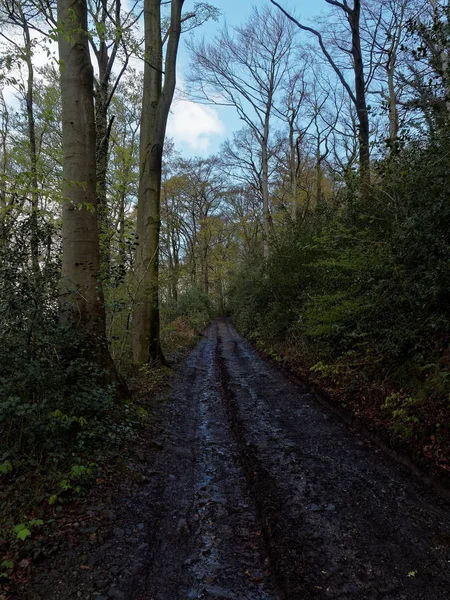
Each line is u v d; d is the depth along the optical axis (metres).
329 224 8.53
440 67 5.27
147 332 9.22
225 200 35.56
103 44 10.34
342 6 9.77
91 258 4.72
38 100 9.26
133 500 3.32
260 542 2.82
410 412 4.15
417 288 4.61
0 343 3.44
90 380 4.13
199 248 38.84
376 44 11.53
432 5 8.73
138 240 8.94
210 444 5.02
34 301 3.69
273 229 19.69
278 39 17.92
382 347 5.38
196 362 12.13
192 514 3.23
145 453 4.32
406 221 4.75
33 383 3.46
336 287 7.71
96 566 2.44
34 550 2.49
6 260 3.76
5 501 2.87
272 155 21.91
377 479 3.60
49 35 4.17
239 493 3.64
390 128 8.10
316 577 2.33
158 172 8.97
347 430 4.99
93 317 4.68
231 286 34.34
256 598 2.24
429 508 3.05
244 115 19.12
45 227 4.41
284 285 11.27
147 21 8.81
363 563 2.45
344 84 10.23
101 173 8.51
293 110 19.30
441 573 2.32
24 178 5.84
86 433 3.77
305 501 3.28
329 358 7.36
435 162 4.36
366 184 6.77
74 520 2.86
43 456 3.41
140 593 2.26
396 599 2.13
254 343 15.48
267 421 5.67
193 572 2.48
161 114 8.84
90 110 4.84
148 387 7.38
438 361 4.27
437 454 3.48
